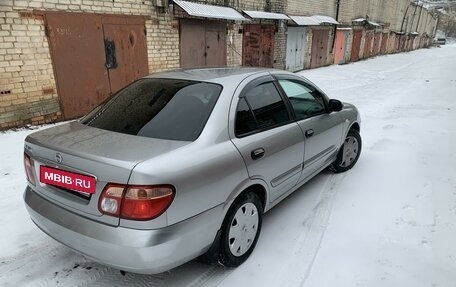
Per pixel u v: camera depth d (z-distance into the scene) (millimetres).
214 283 2365
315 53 17766
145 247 1850
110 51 7414
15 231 2934
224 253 2377
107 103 2797
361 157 4777
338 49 20859
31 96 6207
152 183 1833
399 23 36875
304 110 3361
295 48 15570
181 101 2480
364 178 4078
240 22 11695
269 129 2760
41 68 6254
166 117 2373
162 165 1901
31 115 6273
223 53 11211
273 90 3002
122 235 1863
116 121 2463
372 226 3055
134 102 2623
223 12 9859
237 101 2525
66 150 2049
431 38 61188
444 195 3633
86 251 2014
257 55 13102
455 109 8039
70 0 6469
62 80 6621
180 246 1996
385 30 31875
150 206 1835
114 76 7617
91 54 7031
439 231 2980
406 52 41719
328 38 18969
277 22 13555
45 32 6188
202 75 2820
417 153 4926
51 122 6613
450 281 2389
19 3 5746
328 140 3656
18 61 5914
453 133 5949
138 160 1897
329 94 10016
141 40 8117
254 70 3055
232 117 2422
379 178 4074
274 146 2721
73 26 6602
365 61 25000
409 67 20672
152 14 8273
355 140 4332
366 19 25094
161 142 2137
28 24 5926
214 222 2197
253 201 2576
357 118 4344
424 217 3207
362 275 2441
